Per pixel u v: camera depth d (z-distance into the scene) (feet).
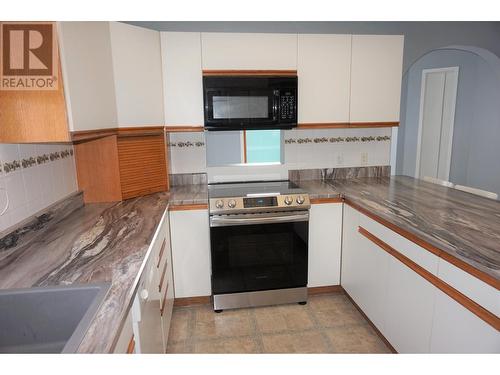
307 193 7.93
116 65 6.84
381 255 6.48
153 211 6.82
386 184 9.02
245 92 7.85
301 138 9.57
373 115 8.75
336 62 8.35
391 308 6.20
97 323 3.03
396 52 8.56
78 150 7.46
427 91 15.67
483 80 13.73
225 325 7.66
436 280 4.88
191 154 9.21
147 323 4.70
